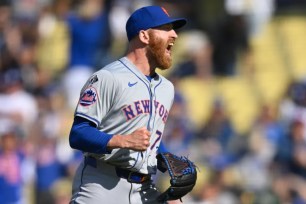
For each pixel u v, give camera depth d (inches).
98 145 715.4
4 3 2249.0
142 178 756.0
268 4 2239.2
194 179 768.9
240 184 1649.9
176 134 1700.3
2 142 1488.7
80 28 1860.2
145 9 756.6
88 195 750.5
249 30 2236.7
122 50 1977.1
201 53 2139.5
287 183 1641.2
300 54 2310.5
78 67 1850.4
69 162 1603.1
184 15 2335.1
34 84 1894.7
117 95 737.0
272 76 2224.4
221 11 2310.5
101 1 1950.1
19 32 2121.1
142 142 708.0
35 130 1670.8
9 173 1480.1
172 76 1973.4
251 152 1716.3
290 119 1790.1
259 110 1972.2
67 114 1774.1
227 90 2126.0
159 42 752.3
